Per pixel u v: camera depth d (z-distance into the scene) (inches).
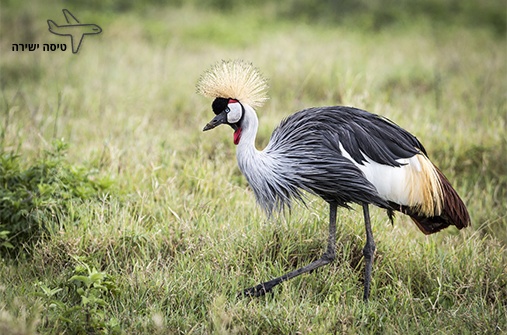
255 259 435.5
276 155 406.0
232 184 535.2
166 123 673.0
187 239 446.3
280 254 438.0
